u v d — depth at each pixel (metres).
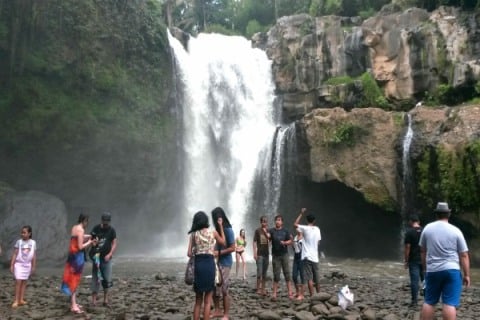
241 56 44.06
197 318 9.04
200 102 39.09
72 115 30.53
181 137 36.84
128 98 33.03
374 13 43.75
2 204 26.36
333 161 31.41
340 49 38.78
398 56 35.03
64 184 31.19
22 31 29.34
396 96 34.97
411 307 12.73
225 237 10.45
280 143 35.69
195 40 43.69
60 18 30.55
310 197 33.59
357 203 31.47
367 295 15.41
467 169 25.98
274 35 44.34
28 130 29.28
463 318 11.63
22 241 12.98
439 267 8.20
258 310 11.93
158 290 16.06
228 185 39.09
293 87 41.03
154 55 35.06
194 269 9.03
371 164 30.36
